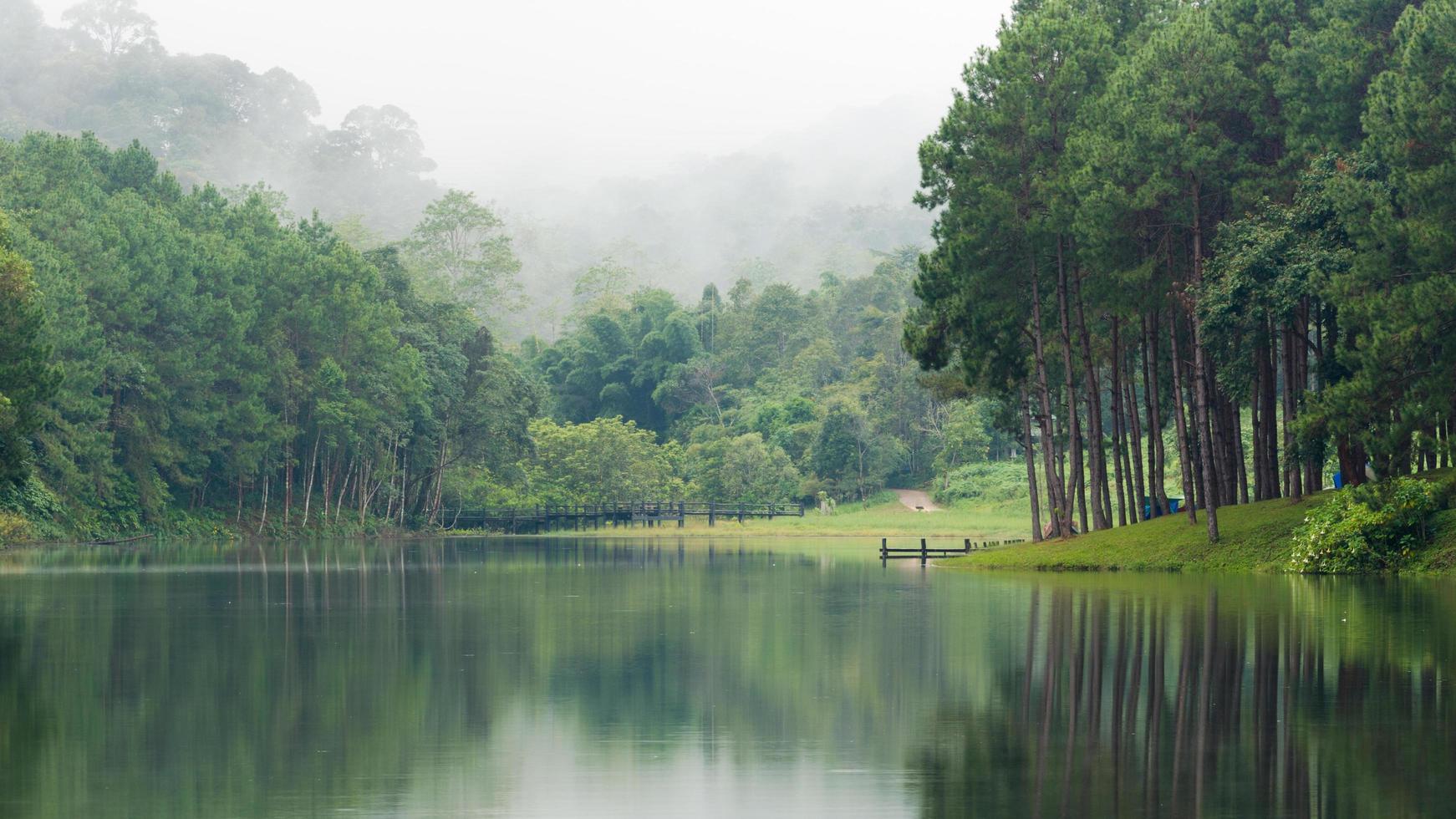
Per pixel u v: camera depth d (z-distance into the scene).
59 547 76.31
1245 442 87.06
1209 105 49.53
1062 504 59.72
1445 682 23.86
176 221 89.62
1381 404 43.41
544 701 23.34
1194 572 48.53
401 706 22.89
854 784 17.55
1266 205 48.03
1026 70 53.31
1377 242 43.97
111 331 82.62
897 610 37.88
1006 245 54.44
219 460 94.88
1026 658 27.66
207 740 20.28
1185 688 23.62
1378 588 40.16
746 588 46.88
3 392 51.91
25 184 84.44
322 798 17.02
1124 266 51.69
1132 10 58.28
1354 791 16.77
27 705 22.95
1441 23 42.91
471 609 38.97
